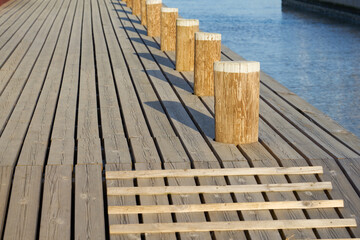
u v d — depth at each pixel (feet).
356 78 57.93
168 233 14.06
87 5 69.72
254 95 18.81
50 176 16.34
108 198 15.35
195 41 25.20
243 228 14.25
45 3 72.79
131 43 40.65
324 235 14.24
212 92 25.43
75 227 14.08
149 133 20.27
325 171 17.07
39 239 13.55
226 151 18.30
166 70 31.24
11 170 16.53
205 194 15.66
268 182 16.37
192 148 18.58
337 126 21.25
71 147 18.61
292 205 15.19
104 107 23.65
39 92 26.37
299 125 21.22
